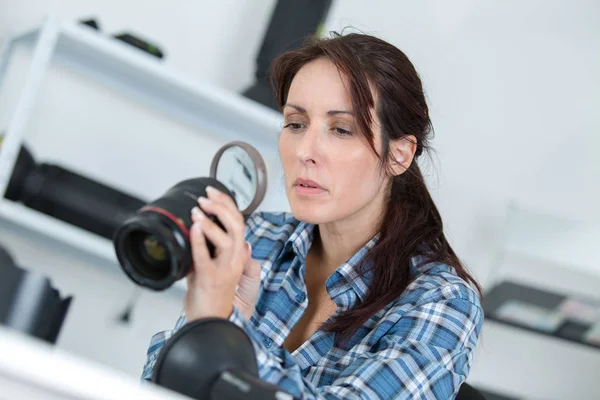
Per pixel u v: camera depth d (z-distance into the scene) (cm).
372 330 141
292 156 136
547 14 333
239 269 101
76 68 300
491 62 331
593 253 317
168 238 94
